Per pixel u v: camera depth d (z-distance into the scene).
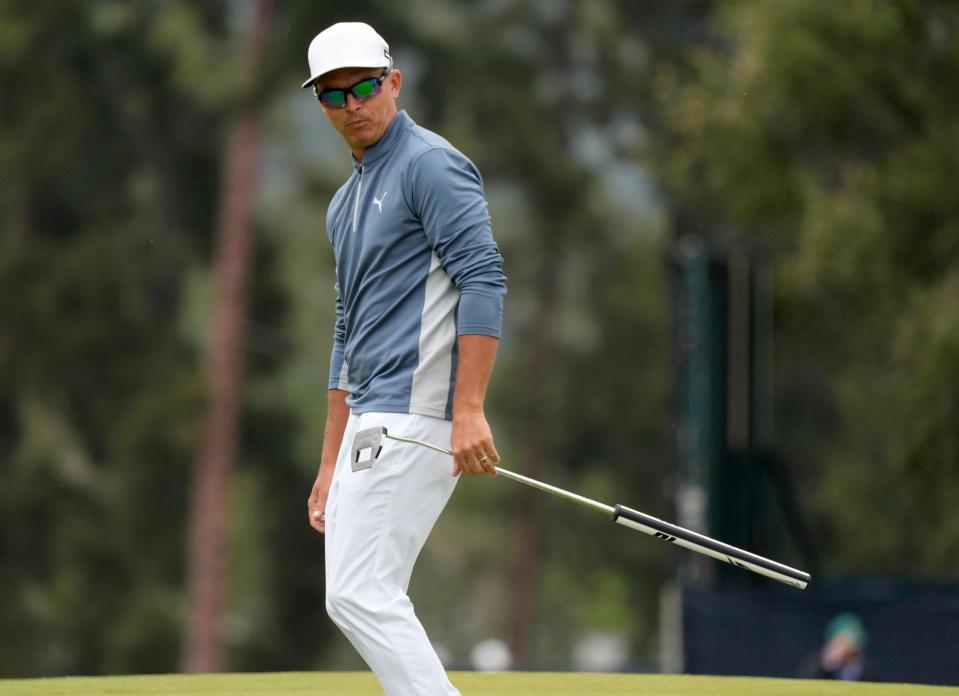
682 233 83.44
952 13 48.31
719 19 54.25
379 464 15.59
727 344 41.06
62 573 91.25
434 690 15.47
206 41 93.50
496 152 102.06
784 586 40.19
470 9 102.44
